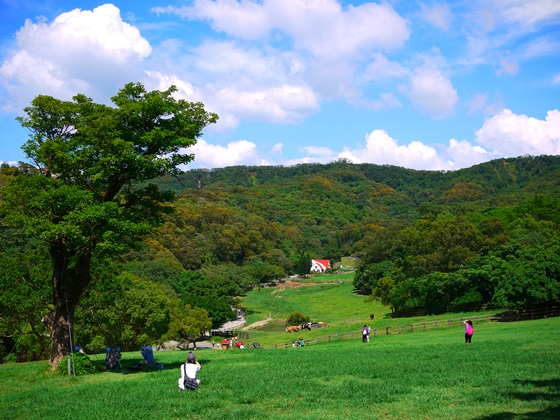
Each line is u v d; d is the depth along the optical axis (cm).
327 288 15838
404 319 6581
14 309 3347
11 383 2111
